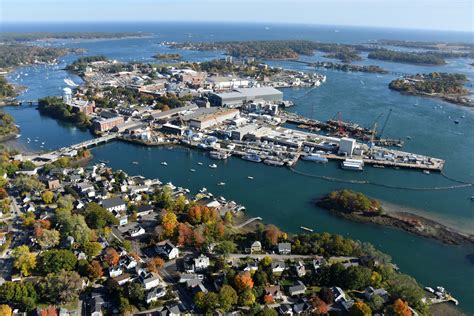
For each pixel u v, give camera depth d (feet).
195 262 385.50
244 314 328.90
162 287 350.84
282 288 363.56
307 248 420.36
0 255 401.90
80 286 348.38
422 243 467.52
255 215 522.47
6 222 465.88
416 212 539.70
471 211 546.26
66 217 435.53
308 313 331.77
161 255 410.31
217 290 356.38
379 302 336.08
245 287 347.15
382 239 474.49
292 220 512.63
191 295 352.90
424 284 394.93
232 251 413.59
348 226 502.38
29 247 409.49
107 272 377.71
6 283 332.19
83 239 412.77
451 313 355.56
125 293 342.44
